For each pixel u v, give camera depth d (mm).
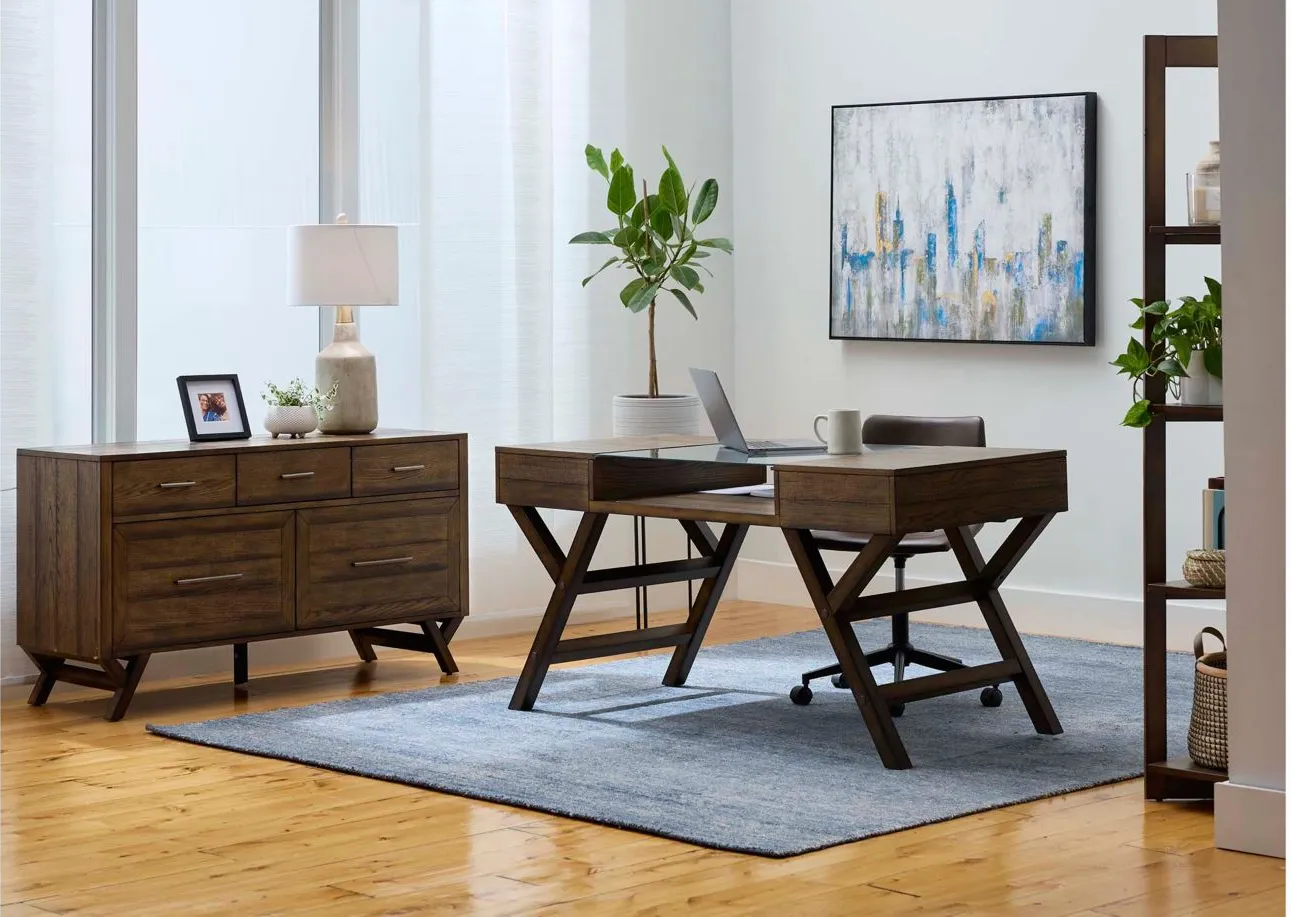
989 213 7105
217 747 5176
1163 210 4453
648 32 7676
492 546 7184
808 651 6676
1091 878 3811
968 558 5297
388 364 6898
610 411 7562
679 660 6016
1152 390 4492
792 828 4191
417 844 4133
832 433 5164
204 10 6414
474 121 7031
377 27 6809
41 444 5965
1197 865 3908
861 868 3900
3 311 5840
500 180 7105
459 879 3850
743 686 6012
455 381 7008
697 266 7094
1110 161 6797
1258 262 3953
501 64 7098
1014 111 7008
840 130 7562
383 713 5598
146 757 5062
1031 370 7062
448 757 4961
